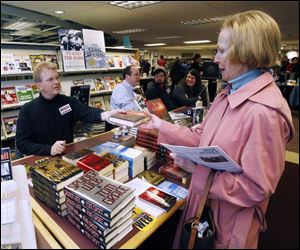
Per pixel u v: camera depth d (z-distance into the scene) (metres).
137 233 0.91
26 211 0.91
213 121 0.95
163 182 1.27
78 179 0.99
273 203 2.52
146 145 1.54
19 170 1.07
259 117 0.77
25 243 0.79
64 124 2.02
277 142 0.77
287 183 2.93
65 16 5.77
